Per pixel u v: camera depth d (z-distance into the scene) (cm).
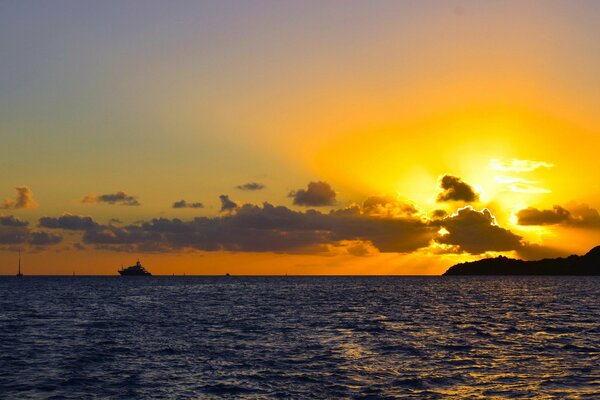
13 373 4338
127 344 5806
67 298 15225
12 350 5419
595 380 4050
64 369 4481
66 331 7019
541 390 3769
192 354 5159
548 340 6128
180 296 16488
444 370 4416
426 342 5969
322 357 4994
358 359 4894
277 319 8656
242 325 7725
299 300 14238
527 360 4844
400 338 6303
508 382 4000
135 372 4362
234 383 3988
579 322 8219
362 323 8012
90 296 16412
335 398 3597
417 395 3656
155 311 10412
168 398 3609
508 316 9350
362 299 14738
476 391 3753
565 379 4088
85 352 5281
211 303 12950
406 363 4706
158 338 6288
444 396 3634
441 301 13862
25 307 11525
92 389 3841
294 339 6200
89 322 8212
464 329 7250
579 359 4897
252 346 5662
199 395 3678
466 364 4666
